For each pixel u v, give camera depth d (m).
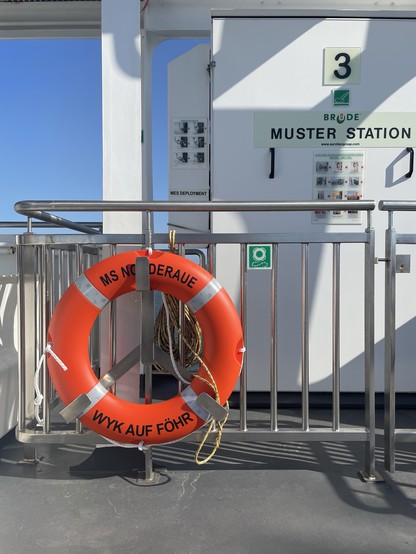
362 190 2.99
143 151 3.73
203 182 3.31
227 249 3.02
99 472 2.07
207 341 1.84
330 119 2.96
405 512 1.76
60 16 3.85
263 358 3.05
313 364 3.03
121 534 1.63
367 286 1.98
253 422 2.71
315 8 3.54
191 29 3.56
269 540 1.59
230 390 1.84
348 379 3.04
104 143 2.50
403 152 2.96
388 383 2.06
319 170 2.98
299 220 3.00
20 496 1.88
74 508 1.79
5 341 2.48
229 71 2.96
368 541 1.59
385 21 2.91
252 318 3.03
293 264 3.01
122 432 1.81
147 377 1.92
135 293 2.14
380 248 3.01
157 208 1.90
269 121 2.97
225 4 3.53
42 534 1.63
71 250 2.51
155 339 2.06
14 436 2.46
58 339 1.83
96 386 1.83
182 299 1.84
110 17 2.46
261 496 1.88
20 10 3.80
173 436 1.82
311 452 2.30
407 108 2.94
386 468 2.10
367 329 1.99
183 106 3.29
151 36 3.64
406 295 3.02
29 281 2.13
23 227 3.70
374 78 2.94
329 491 1.92
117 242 1.96
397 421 2.76
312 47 2.93
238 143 2.99
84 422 1.83
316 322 3.02
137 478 2.02
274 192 3.01
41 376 2.18
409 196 2.98
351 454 2.28
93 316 1.85
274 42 2.94
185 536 1.61
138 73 2.48
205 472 2.08
